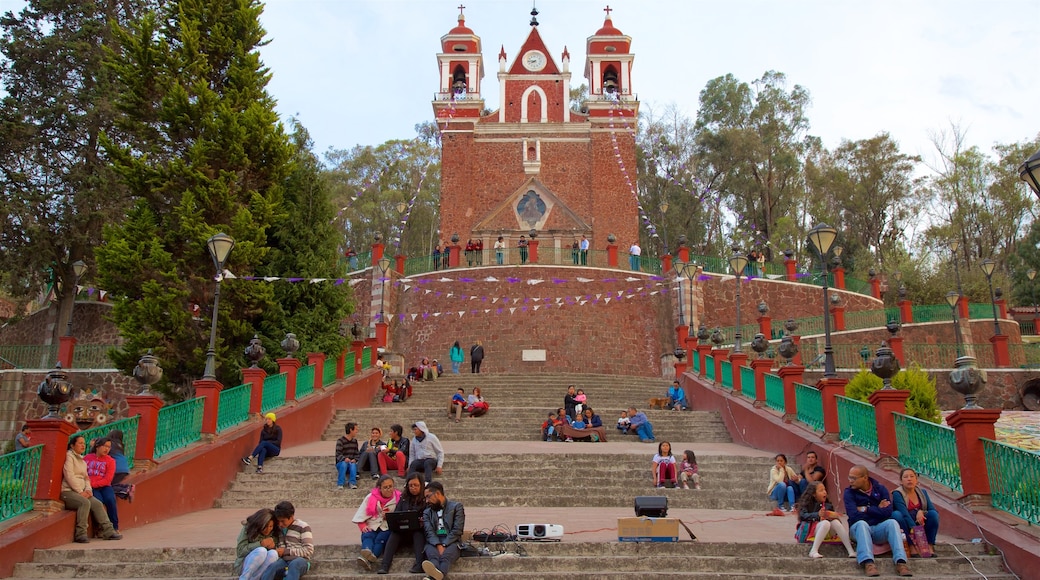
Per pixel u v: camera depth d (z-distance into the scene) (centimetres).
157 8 3073
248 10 2122
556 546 891
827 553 885
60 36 2955
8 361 2586
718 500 1272
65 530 936
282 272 2144
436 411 1959
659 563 857
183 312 1836
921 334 3014
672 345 3119
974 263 4462
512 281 3136
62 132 2920
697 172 4997
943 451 1019
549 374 2644
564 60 4247
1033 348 2823
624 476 1373
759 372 1752
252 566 793
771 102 5131
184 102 1938
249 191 1998
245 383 1552
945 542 885
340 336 2116
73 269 2808
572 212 3978
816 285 3394
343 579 831
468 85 4200
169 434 1250
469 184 3997
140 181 1947
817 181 5006
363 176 5522
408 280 3241
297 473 1384
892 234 4978
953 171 4862
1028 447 1666
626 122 4088
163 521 1138
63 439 970
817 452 1335
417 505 879
